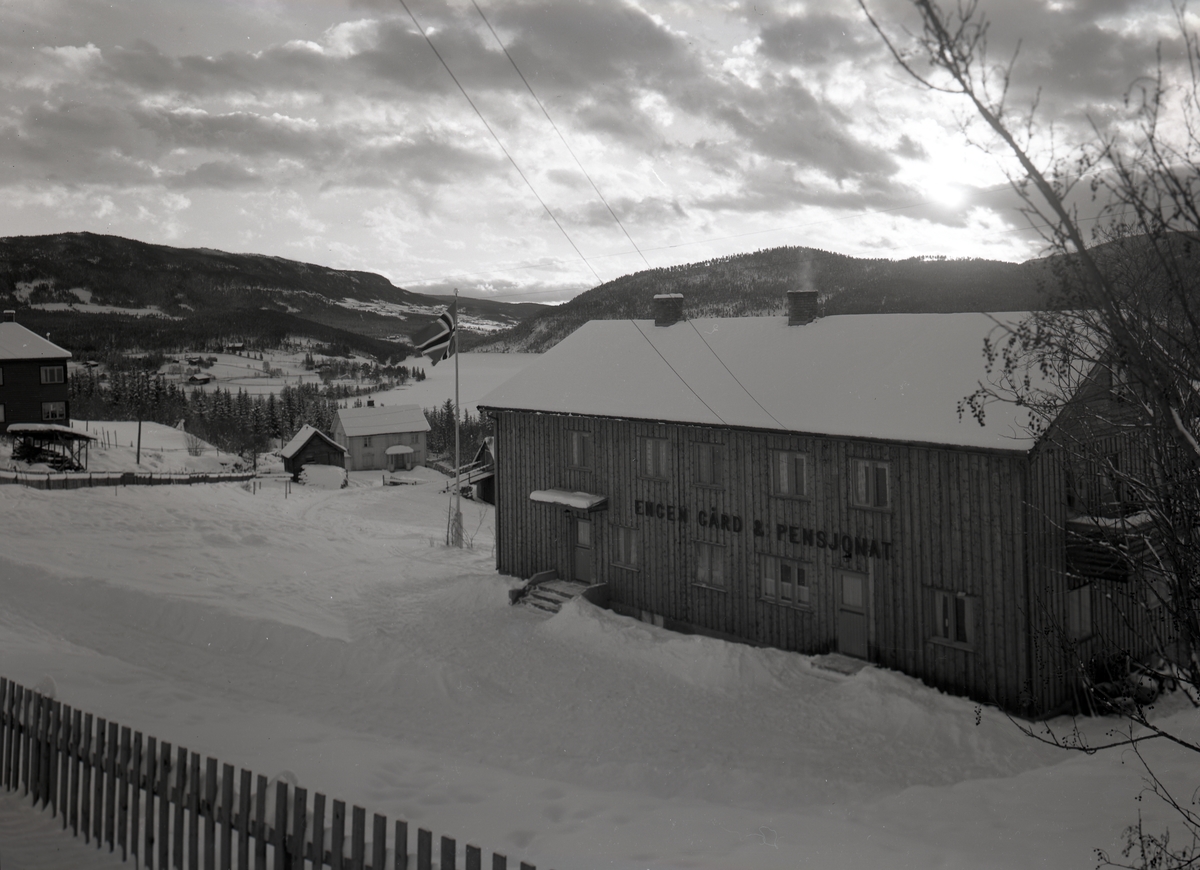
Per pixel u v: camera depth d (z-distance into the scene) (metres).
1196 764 15.33
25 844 9.58
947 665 21.08
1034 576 19.75
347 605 29.92
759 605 25.19
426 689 21.02
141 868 9.11
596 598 29.16
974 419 20.75
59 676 16.23
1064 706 20.31
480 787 12.58
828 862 10.08
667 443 27.53
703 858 9.90
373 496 66.38
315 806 7.69
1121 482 8.48
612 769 16.23
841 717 19.98
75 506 39.44
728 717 20.31
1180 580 7.34
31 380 73.62
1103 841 11.50
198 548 35.25
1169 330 5.88
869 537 22.56
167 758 9.01
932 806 13.57
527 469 32.28
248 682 20.44
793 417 24.11
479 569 36.31
